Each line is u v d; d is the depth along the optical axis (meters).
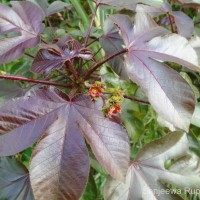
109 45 0.18
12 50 0.15
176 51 0.14
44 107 0.13
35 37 0.16
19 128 0.12
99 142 0.12
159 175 0.16
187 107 0.13
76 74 0.15
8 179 0.16
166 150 0.16
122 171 0.12
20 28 0.16
